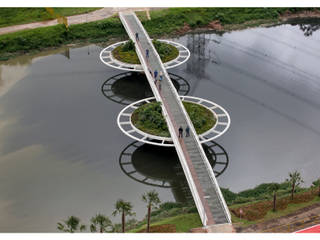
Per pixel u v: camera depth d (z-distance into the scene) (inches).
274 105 2534.5
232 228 1525.6
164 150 2097.7
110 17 3681.1
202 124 2063.2
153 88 2353.6
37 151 2108.8
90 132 2258.9
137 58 2728.8
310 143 2182.6
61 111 2447.1
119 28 3585.1
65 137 2217.0
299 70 2989.7
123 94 2647.6
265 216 1609.3
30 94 2625.5
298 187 1856.5
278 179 1926.7
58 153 2096.5
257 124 2335.1
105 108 2485.2
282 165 2017.7
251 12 3993.6
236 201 1756.9
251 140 2193.7
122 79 2834.6
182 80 2819.9
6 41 3250.5
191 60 3142.2
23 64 3068.4
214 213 1581.0
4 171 1968.5
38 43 3314.5
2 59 3125.0
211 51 3319.4
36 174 1955.0
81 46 3403.1
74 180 1920.5
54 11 3759.8
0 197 1814.7
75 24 3540.8
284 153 2101.4
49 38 3371.1
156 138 1974.7
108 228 1644.9
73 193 1845.5
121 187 1881.2
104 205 1780.3
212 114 2164.1
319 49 3363.7
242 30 3789.4
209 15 3873.0
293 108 2508.6
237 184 1892.2
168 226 1576.0
